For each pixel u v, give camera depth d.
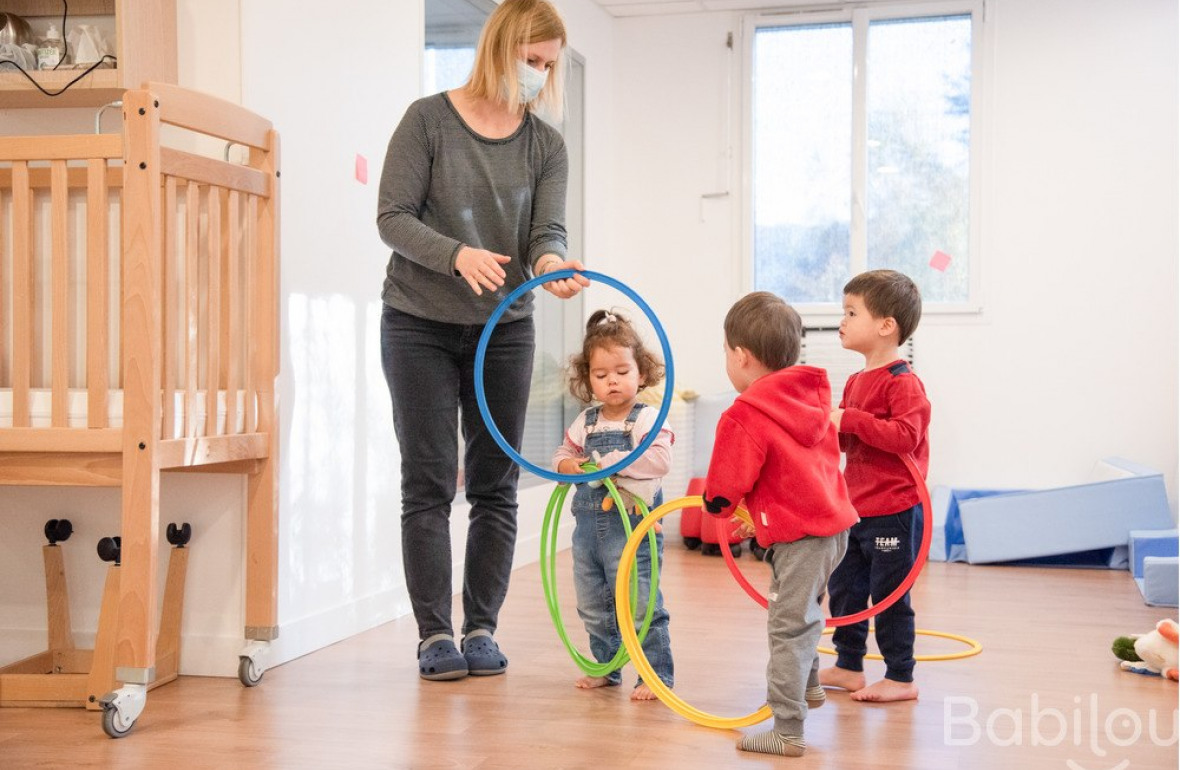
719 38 5.46
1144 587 3.66
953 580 4.18
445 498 2.60
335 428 3.03
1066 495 4.49
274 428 2.61
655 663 2.44
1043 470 5.11
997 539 4.53
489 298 2.54
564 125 5.01
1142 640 2.66
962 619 3.39
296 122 2.85
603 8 5.41
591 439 2.51
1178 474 4.97
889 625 2.44
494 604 2.67
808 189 5.40
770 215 5.45
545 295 4.77
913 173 5.28
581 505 2.49
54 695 2.37
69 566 2.71
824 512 2.07
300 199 2.86
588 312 5.28
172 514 2.69
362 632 3.13
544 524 2.56
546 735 2.14
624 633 2.33
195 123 2.33
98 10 2.83
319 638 2.91
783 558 2.12
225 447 2.45
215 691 2.49
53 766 1.96
